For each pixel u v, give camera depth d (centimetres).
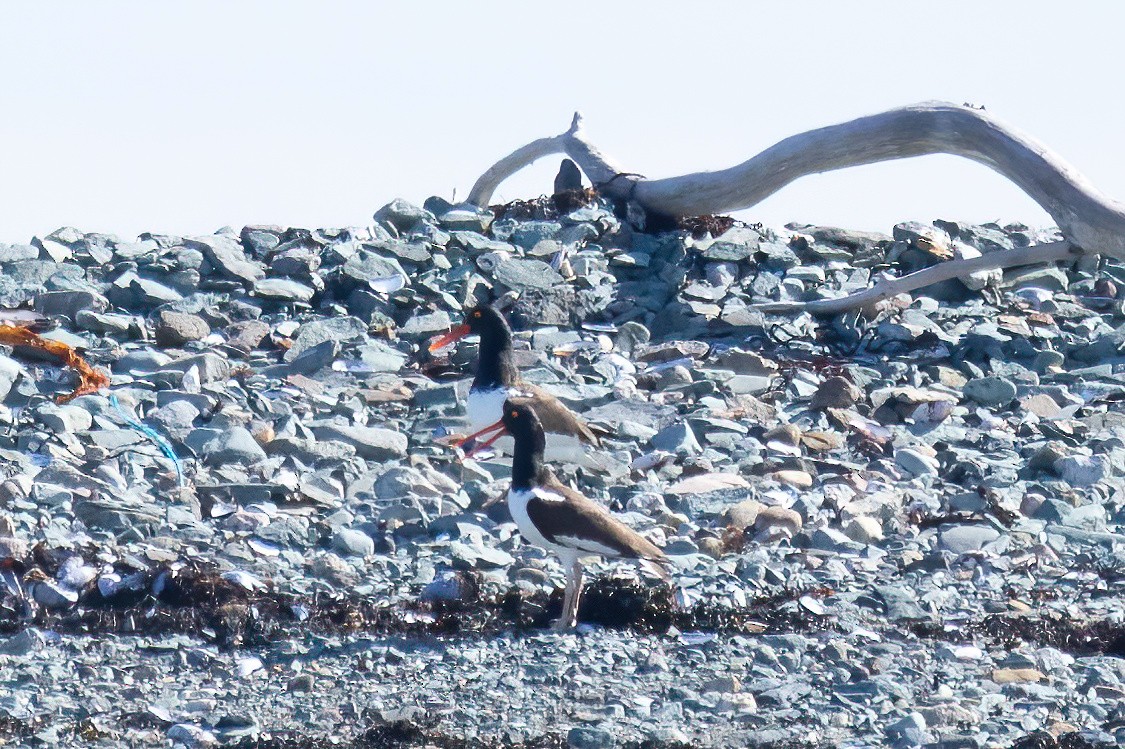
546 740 1018
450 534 1488
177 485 1591
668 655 1206
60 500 1513
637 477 1698
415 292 2412
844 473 1733
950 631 1273
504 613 1286
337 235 2625
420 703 1089
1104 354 2316
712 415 1928
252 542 1434
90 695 1090
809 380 2130
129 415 1831
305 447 1712
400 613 1278
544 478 1250
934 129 2434
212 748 995
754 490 1638
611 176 2805
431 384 2053
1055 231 2858
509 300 2375
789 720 1062
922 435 1916
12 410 1830
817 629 1270
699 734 1034
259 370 2116
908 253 2672
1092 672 1170
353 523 1509
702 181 2656
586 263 2517
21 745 988
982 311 2477
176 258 2464
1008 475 1742
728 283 2525
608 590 1303
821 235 2731
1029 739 1017
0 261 2458
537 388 1638
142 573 1301
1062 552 1523
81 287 2364
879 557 1482
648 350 2255
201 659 1176
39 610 1266
